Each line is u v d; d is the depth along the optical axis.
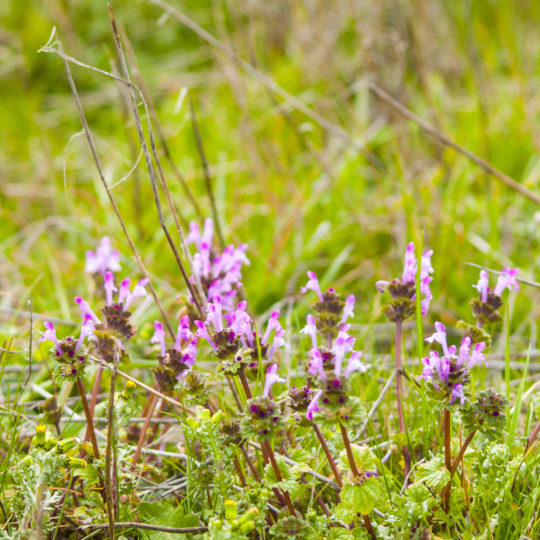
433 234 5.96
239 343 2.72
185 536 2.81
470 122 7.45
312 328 2.79
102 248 3.52
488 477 2.84
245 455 2.84
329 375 2.36
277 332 2.84
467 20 8.34
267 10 9.15
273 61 9.49
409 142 7.34
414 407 3.62
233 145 7.75
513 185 5.25
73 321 5.18
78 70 9.71
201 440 2.69
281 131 8.00
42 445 2.69
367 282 5.84
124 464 3.19
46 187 7.34
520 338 5.07
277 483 2.60
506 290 5.44
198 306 3.36
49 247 6.20
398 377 3.26
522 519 2.79
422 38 8.02
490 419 2.53
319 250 6.33
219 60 7.34
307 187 6.79
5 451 3.44
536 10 9.38
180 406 2.92
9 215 6.89
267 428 2.43
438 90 8.27
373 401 3.99
